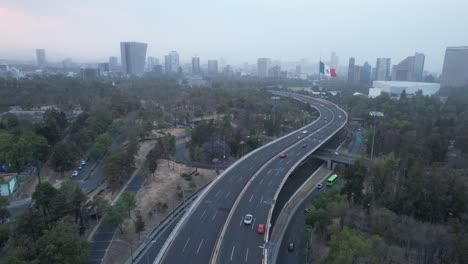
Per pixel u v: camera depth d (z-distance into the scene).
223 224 86.94
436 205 94.81
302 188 137.38
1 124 165.62
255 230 84.31
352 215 94.38
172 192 126.06
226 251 74.88
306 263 86.44
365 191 116.50
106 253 87.69
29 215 79.75
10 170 131.25
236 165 132.75
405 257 84.00
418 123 187.88
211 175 142.75
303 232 102.94
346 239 73.88
